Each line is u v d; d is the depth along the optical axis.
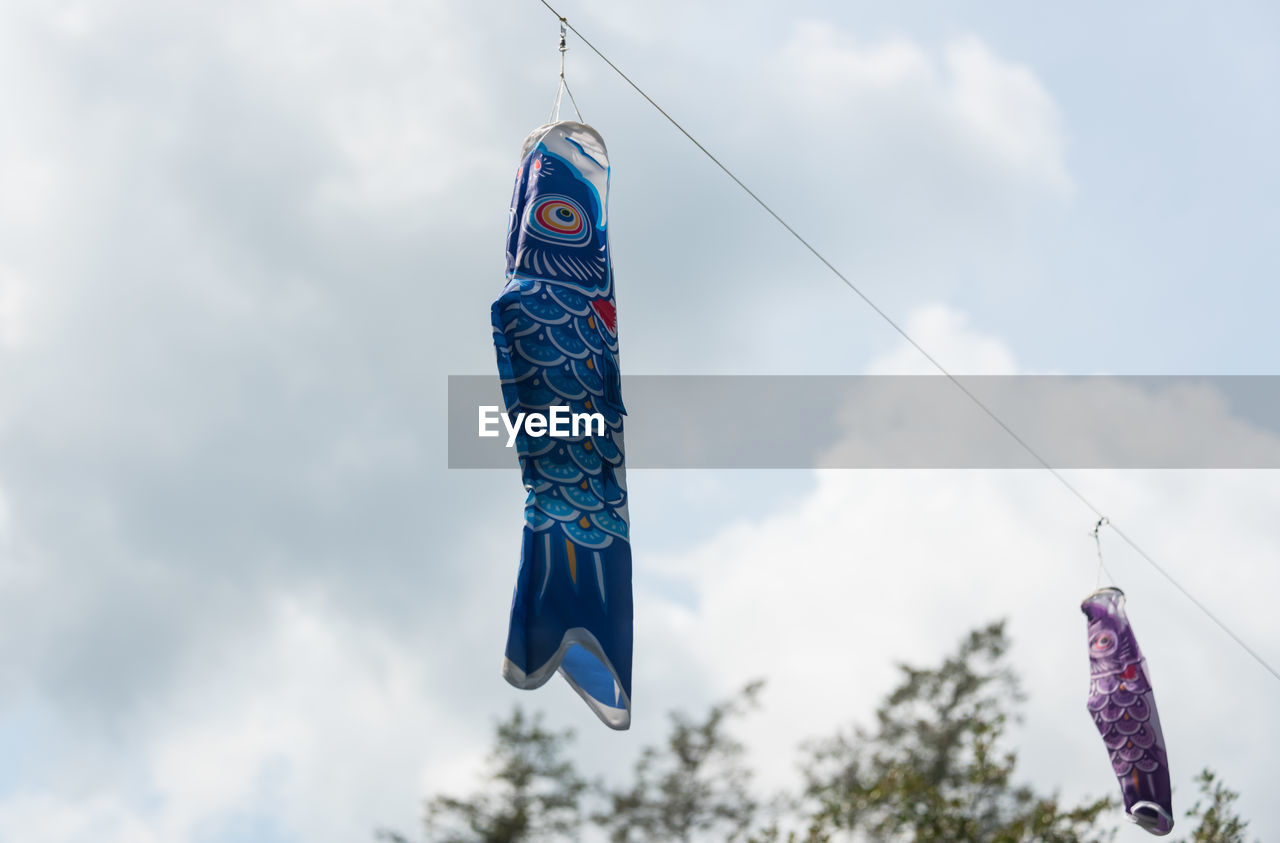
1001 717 9.99
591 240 7.89
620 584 7.02
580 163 8.19
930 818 9.29
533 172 8.05
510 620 6.58
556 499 7.02
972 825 9.49
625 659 6.86
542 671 6.54
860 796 9.12
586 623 6.79
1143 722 10.08
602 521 7.13
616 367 7.67
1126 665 10.34
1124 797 10.00
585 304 7.62
